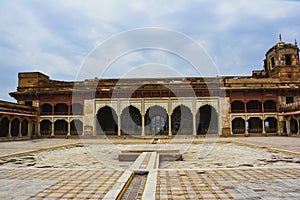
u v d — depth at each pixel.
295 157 10.61
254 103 30.02
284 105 27.02
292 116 25.55
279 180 5.82
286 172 6.75
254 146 15.12
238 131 28.09
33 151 13.24
